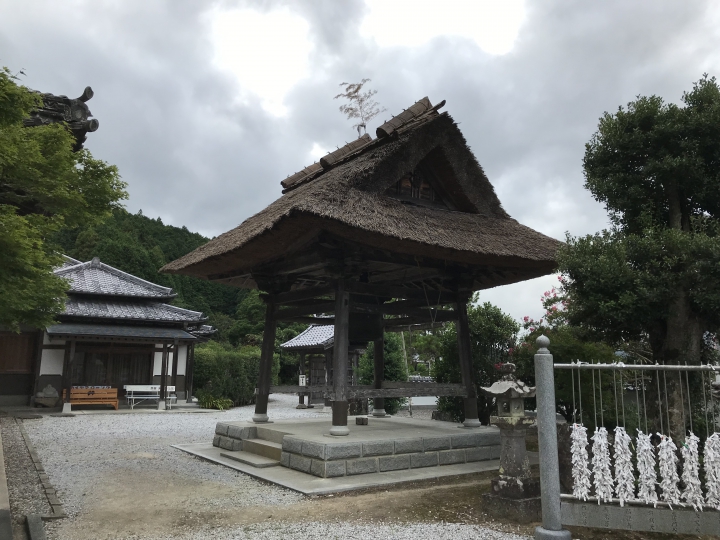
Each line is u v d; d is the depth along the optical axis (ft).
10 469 26.09
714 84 22.35
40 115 23.31
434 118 28.14
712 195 22.12
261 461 26.86
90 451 32.40
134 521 17.65
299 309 31.68
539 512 17.46
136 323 66.33
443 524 17.01
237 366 78.54
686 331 21.93
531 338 37.96
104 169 22.52
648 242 20.53
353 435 26.63
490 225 30.40
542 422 15.94
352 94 38.04
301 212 21.95
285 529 16.57
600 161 24.36
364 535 15.90
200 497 20.86
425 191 31.37
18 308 23.93
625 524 15.90
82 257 125.70
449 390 30.35
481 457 28.35
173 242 175.83
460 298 32.37
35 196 20.47
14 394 59.88
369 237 23.65
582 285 21.88
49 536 16.06
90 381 63.77
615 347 26.09
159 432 42.91
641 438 16.22
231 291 162.20
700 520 15.67
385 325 38.37
